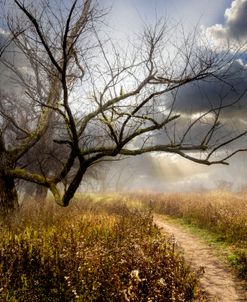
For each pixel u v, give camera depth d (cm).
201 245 1303
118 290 581
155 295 576
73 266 675
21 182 2019
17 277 658
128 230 1038
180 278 685
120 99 953
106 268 674
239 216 1555
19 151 1170
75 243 769
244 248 1172
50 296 630
